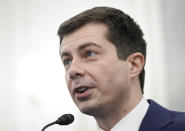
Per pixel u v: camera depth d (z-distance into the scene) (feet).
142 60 12.37
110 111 11.64
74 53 11.50
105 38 11.67
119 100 11.58
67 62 11.91
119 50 11.81
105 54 11.50
